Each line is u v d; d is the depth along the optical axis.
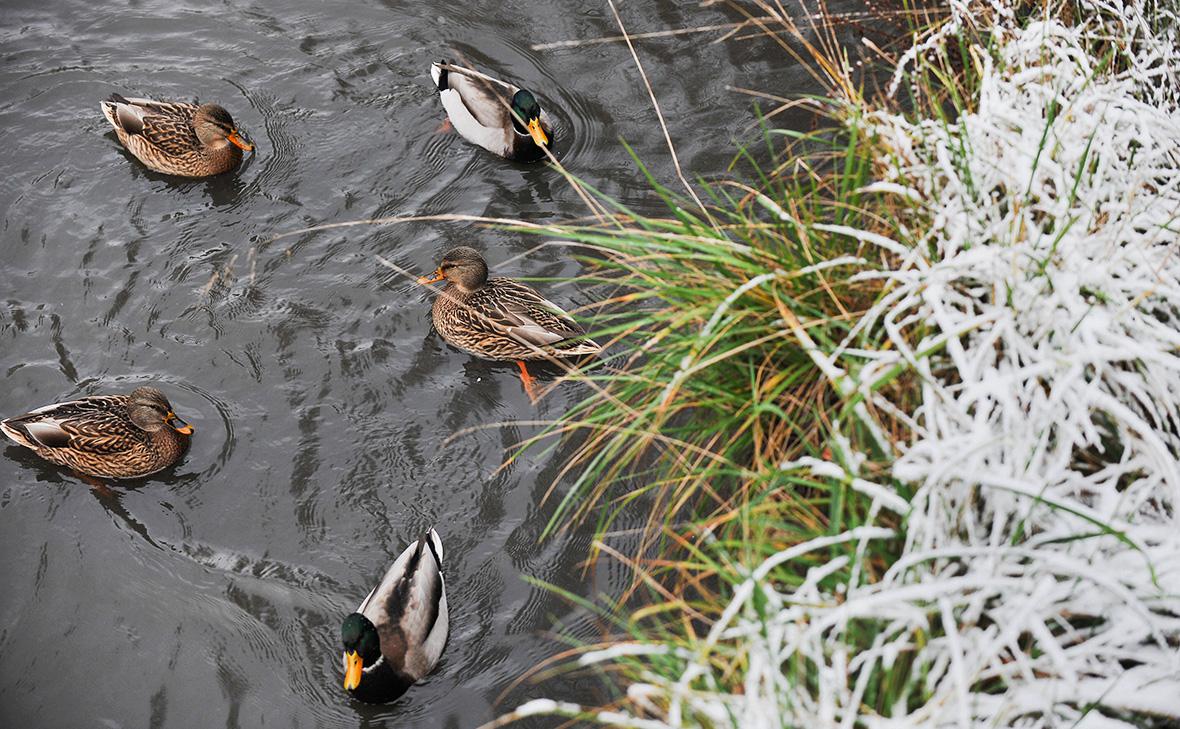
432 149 9.54
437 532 6.88
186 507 7.30
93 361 8.09
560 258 8.60
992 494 4.43
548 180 9.21
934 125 5.63
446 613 6.44
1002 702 3.96
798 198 6.07
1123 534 4.04
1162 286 4.78
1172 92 6.35
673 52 9.93
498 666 6.27
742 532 5.22
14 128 9.75
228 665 6.46
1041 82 5.90
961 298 4.90
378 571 6.88
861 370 4.71
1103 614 4.24
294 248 8.79
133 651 6.55
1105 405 4.41
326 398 7.82
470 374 7.96
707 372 5.57
